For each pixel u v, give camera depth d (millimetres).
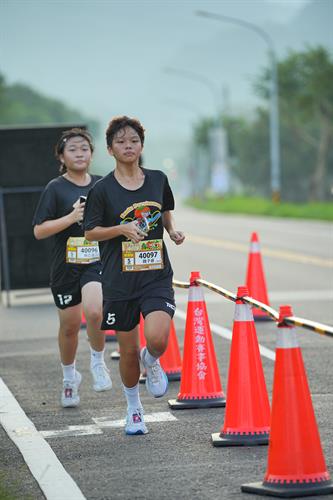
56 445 16938
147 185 16953
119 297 16938
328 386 20938
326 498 13477
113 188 16844
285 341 13766
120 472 15180
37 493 14305
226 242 68750
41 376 23297
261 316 30781
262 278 31250
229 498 13680
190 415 18859
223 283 42562
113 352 25938
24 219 38062
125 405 19938
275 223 95750
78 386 20578
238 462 15484
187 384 19594
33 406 20094
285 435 13711
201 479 14648
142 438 17250
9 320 33594
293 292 37938
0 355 26516
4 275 37938
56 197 20219
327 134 173375
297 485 13602
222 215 128875
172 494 13992
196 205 191500
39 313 35219
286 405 13711
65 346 19844
